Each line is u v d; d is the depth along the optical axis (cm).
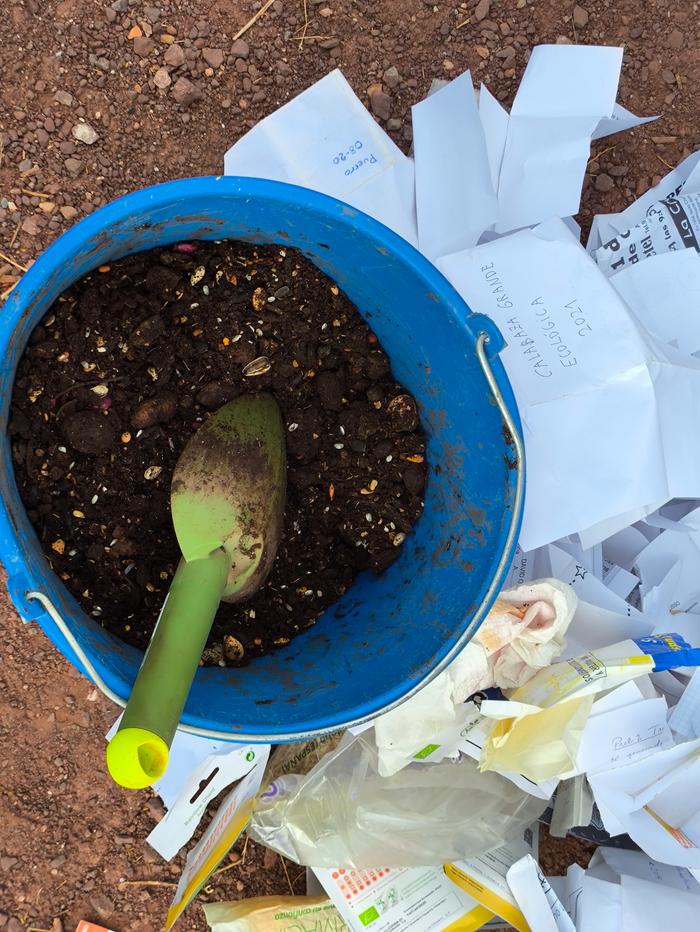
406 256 70
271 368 81
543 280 91
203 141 107
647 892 88
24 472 74
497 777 96
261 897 101
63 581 75
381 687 73
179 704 53
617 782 89
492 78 110
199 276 80
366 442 84
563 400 89
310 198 69
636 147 112
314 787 93
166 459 79
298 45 107
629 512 93
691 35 111
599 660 84
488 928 102
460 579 77
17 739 108
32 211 105
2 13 102
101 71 104
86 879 108
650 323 100
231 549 69
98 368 77
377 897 92
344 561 86
